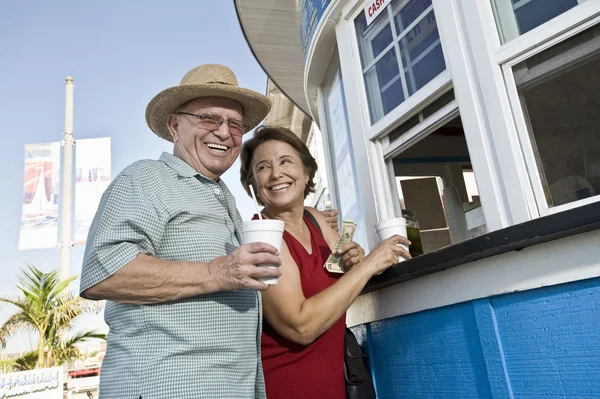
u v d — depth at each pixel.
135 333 1.19
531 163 1.53
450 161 3.53
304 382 1.60
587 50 1.44
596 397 1.08
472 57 1.73
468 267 1.41
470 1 1.73
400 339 1.77
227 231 1.41
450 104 1.93
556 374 1.17
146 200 1.22
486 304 1.36
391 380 1.84
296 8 4.16
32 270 13.88
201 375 1.17
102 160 22.31
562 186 1.55
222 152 1.52
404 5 2.21
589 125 1.64
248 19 4.28
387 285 1.78
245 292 1.35
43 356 13.63
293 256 1.70
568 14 1.44
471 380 1.42
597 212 1.00
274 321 1.56
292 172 1.83
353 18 2.61
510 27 1.63
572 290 1.14
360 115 2.50
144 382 1.13
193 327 1.20
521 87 1.61
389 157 2.42
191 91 1.49
